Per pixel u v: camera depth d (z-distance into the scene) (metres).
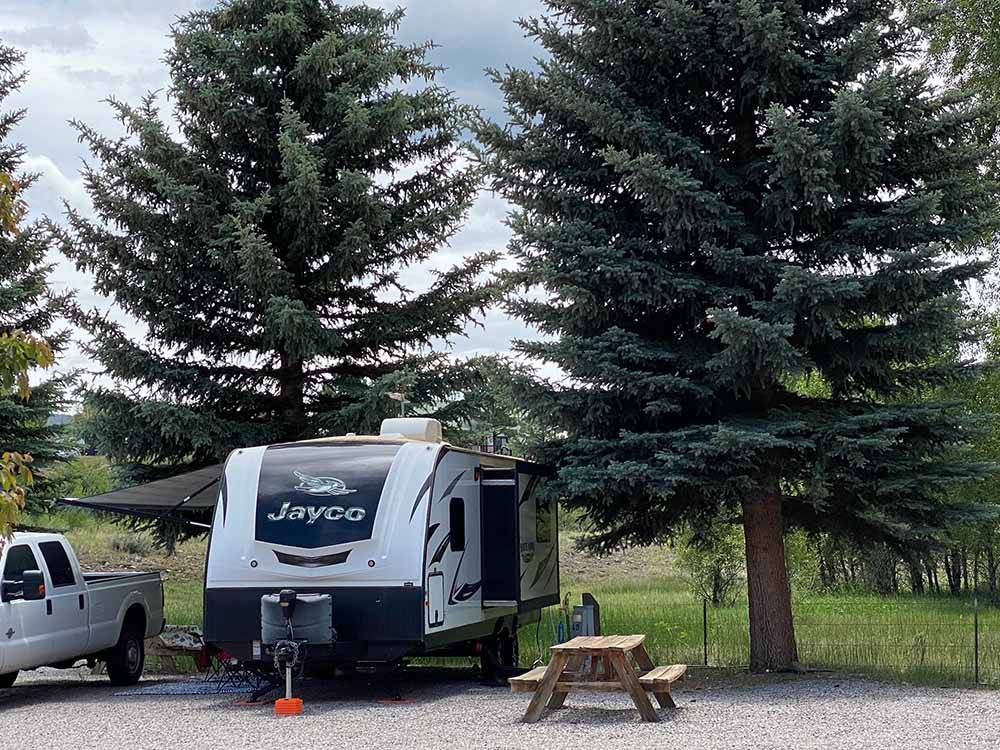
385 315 18.56
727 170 14.60
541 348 14.14
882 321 14.32
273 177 18.47
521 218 14.20
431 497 12.30
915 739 9.24
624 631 18.94
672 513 15.26
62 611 13.34
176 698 13.27
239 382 18.59
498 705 11.86
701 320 14.70
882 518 15.34
